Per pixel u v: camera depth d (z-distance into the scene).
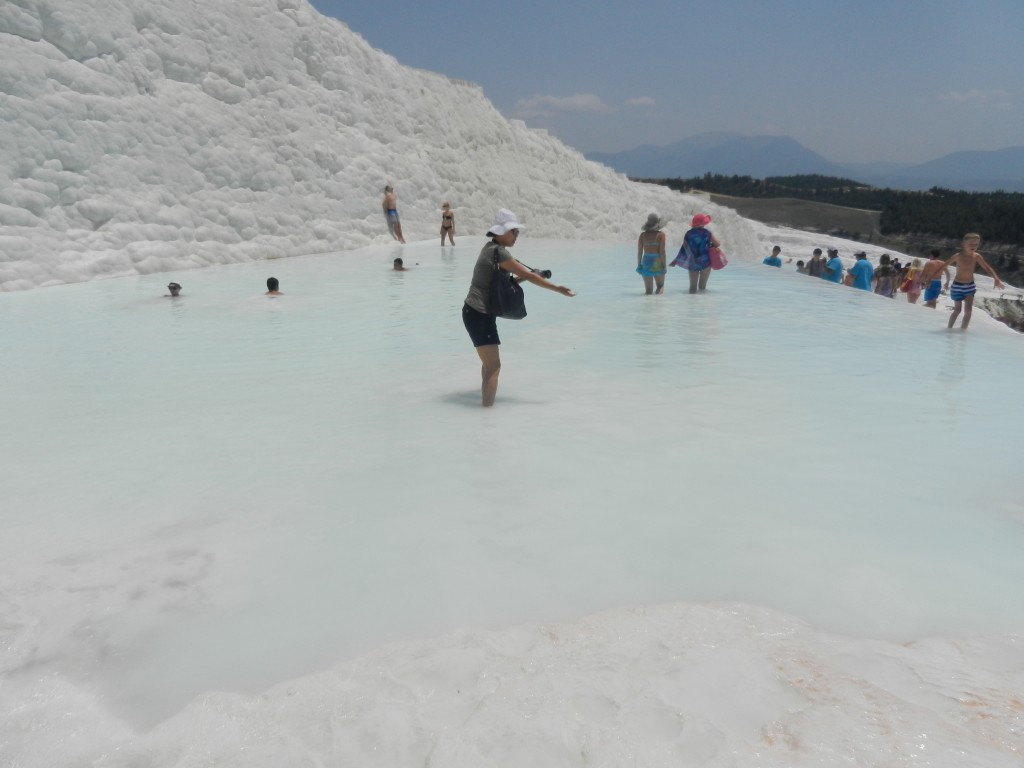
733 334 8.45
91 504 3.69
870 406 5.41
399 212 21.23
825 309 10.56
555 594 2.78
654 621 2.51
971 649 2.30
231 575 2.96
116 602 2.75
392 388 6.00
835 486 3.82
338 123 19.98
